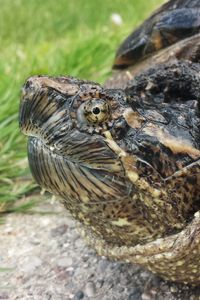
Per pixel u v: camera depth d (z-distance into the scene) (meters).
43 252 0.69
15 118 0.92
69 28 2.04
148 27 0.71
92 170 0.55
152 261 0.57
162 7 0.72
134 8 2.11
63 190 0.55
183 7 0.69
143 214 0.56
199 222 0.55
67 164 0.55
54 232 0.72
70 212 0.58
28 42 1.76
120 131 0.55
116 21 1.65
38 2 2.37
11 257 0.69
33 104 0.55
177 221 0.56
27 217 0.75
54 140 0.54
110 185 0.55
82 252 0.68
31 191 0.79
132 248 0.57
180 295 0.61
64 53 1.27
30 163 0.56
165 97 0.60
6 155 0.84
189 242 0.55
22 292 0.64
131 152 0.55
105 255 0.60
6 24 2.08
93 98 0.55
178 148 0.56
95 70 1.18
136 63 0.72
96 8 2.21
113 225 0.57
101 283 0.64
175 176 0.55
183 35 0.68
